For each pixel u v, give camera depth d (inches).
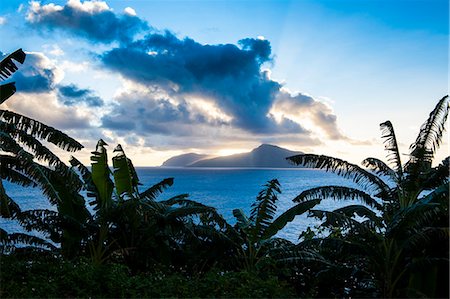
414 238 257.4
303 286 343.0
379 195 319.6
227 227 389.7
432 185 294.0
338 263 344.2
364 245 288.7
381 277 293.7
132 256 372.2
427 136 293.4
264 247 380.2
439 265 268.5
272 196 351.3
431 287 268.4
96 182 366.0
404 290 272.4
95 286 288.8
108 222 367.9
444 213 281.0
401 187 307.6
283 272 334.0
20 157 288.0
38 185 319.6
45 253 366.3
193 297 277.9
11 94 309.0
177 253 395.2
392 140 311.6
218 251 381.1
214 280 301.7
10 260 330.0
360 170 309.1
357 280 320.8
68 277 296.2
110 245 366.6
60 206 372.8
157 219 370.0
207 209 380.2
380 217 305.3
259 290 278.5
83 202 387.5
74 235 361.4
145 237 380.2
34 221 363.9
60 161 321.4
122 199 381.1
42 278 296.2
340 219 292.0
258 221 349.7
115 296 276.5
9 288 270.4
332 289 329.1
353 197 312.3
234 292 279.7
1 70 301.0
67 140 326.6
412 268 264.5
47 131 320.5
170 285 296.5
